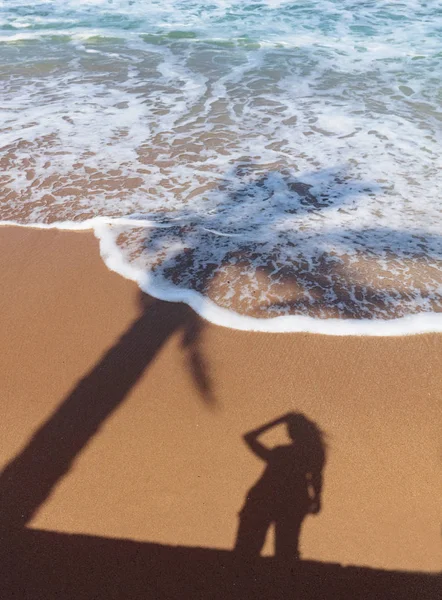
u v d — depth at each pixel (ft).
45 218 17.93
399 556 8.81
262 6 45.98
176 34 39.04
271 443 10.55
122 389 11.71
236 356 12.51
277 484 9.86
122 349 12.73
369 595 8.36
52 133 24.07
